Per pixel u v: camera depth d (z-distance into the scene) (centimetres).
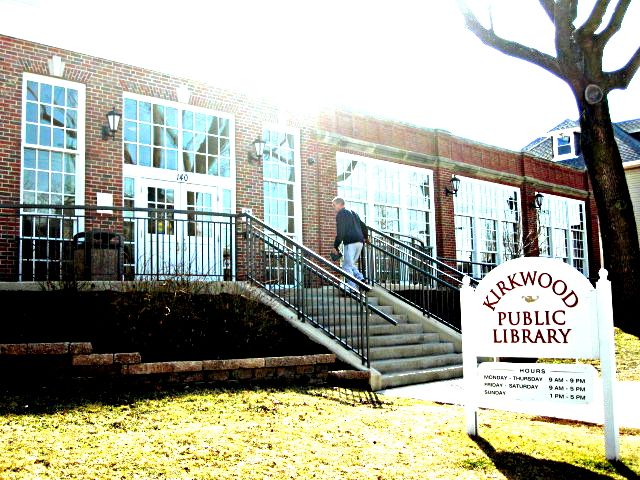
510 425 591
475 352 547
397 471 461
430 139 1833
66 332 774
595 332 500
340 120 1565
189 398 643
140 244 1173
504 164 2111
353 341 970
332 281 919
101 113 1145
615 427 492
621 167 1363
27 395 615
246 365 745
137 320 796
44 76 1091
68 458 447
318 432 545
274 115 1410
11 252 1023
